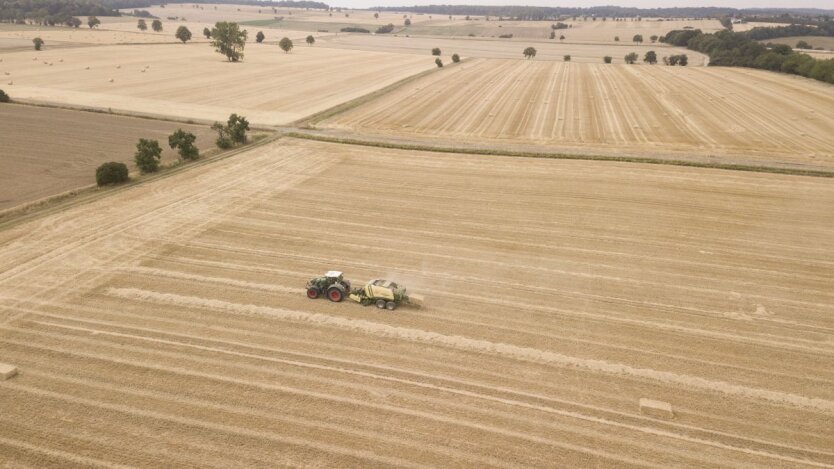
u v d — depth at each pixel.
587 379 20.86
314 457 16.81
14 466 16.39
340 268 30.14
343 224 36.59
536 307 26.22
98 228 35.06
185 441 17.42
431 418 18.59
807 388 20.47
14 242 32.62
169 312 25.20
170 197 41.25
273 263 30.64
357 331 23.89
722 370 21.50
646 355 22.45
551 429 18.22
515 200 41.69
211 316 24.92
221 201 40.62
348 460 16.72
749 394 20.09
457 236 34.84
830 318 25.53
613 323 24.89
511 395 19.88
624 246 33.56
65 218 36.62
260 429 17.97
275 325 24.28
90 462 16.56
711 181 46.50
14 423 18.12
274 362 21.56
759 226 36.94
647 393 20.09
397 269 30.14
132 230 34.91
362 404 19.20
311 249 32.62
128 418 18.42
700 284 28.81
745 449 17.48
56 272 28.95
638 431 18.20
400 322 24.67
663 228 36.50
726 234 35.56
